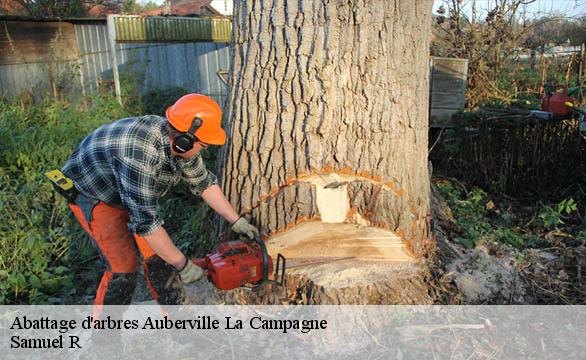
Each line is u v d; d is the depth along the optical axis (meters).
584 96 5.84
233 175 2.81
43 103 7.98
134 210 2.28
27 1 14.77
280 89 2.65
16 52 9.28
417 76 2.85
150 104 8.10
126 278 2.72
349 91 2.62
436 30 9.33
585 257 3.33
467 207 4.42
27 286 3.32
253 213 2.72
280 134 2.66
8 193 4.17
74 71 10.05
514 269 3.16
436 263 3.06
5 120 6.18
